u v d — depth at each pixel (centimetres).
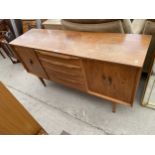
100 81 121
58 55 124
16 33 253
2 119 85
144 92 138
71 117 157
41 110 172
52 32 157
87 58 106
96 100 166
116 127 138
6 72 249
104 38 123
